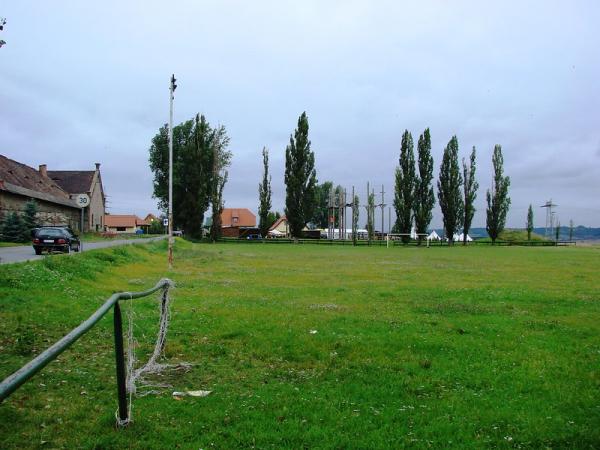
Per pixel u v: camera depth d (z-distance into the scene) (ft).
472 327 38.32
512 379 25.41
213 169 278.26
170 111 90.33
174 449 17.02
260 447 17.34
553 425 19.36
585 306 49.78
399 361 28.76
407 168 276.82
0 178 160.66
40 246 96.43
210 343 32.50
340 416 20.18
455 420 19.90
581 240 579.48
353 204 297.53
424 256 157.28
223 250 181.47
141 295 19.90
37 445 16.75
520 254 177.27
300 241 276.82
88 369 25.64
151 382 24.39
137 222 504.02
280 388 23.82
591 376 25.84
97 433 17.89
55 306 39.22
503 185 305.53
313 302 50.90
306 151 284.61
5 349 27.91
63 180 270.26
